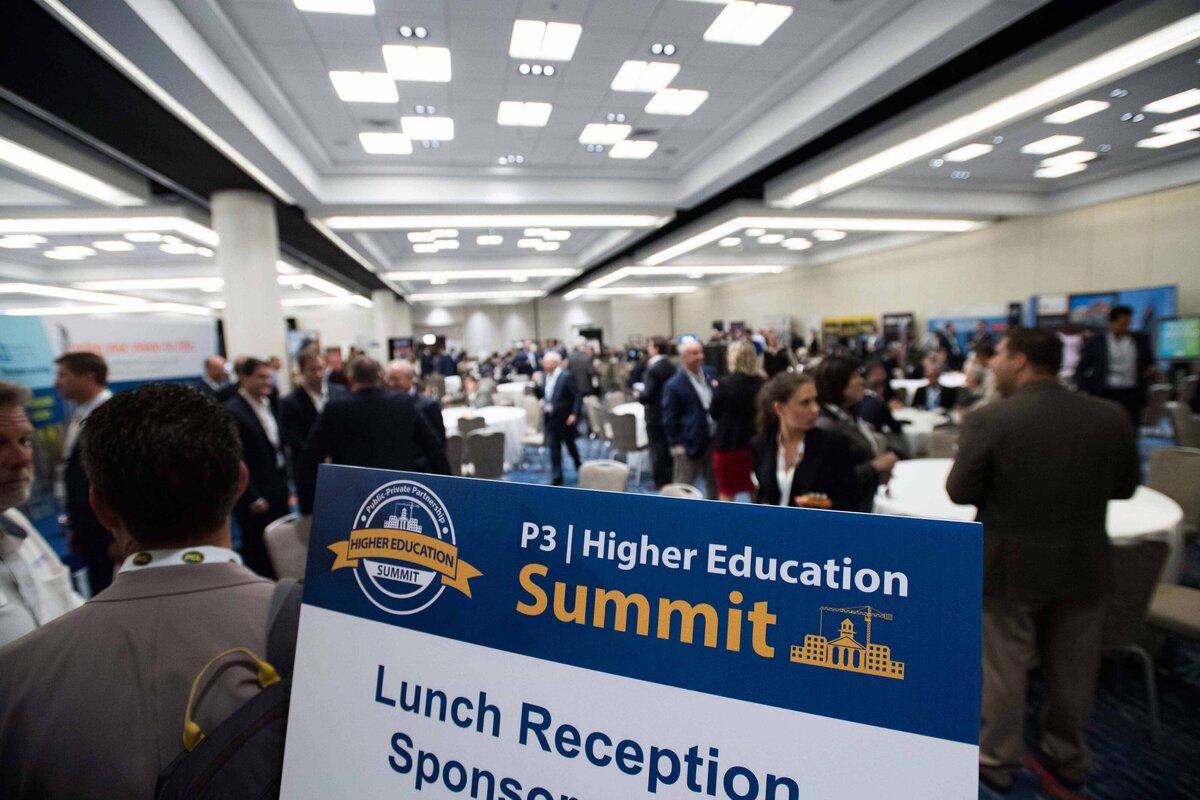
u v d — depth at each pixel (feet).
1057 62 13.00
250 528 9.14
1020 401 4.81
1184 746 5.95
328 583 1.91
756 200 27.27
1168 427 21.40
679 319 76.07
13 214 21.06
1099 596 4.89
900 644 1.36
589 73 14.73
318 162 19.97
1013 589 4.84
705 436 12.39
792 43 13.57
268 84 14.05
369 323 66.03
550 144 19.89
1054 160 23.06
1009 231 32.14
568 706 1.59
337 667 1.82
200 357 14.06
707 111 17.53
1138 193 24.99
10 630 3.20
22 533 3.55
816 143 20.71
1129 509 7.25
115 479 2.13
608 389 40.29
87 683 1.87
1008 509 4.83
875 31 13.05
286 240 29.14
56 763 1.79
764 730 1.43
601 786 1.52
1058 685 5.24
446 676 1.71
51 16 10.03
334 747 1.76
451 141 19.10
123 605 2.02
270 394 15.56
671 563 1.56
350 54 13.23
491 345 72.49
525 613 1.67
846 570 1.42
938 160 22.75
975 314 33.35
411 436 8.05
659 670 1.53
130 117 14.08
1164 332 24.66
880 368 13.03
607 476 9.84
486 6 11.62
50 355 9.70
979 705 1.28
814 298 50.06
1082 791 5.38
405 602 1.81
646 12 12.10
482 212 23.93
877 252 42.16
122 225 22.33
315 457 7.66
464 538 1.77
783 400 5.75
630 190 24.23
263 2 11.16
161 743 1.84
